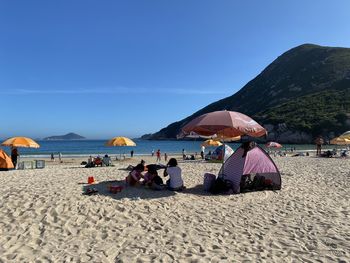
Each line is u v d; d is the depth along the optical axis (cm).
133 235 656
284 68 15000
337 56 13438
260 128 1051
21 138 2028
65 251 575
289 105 10950
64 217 739
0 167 1836
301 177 1417
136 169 1091
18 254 558
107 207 812
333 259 552
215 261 538
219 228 703
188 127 1067
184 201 908
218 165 2027
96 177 1311
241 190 1048
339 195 1050
